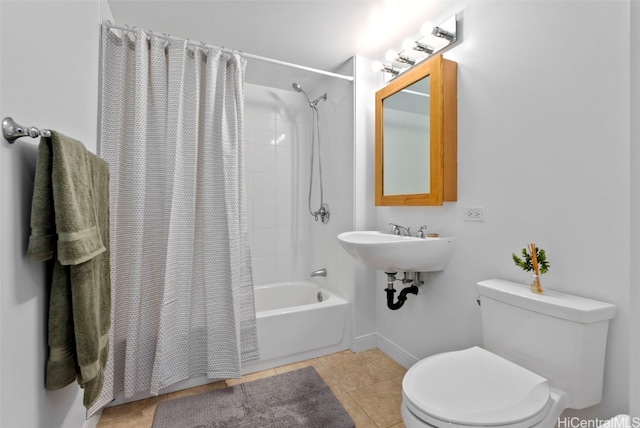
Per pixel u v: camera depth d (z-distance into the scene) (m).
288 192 2.84
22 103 0.78
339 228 2.41
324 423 1.47
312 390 1.73
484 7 1.47
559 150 1.18
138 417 1.53
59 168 0.81
